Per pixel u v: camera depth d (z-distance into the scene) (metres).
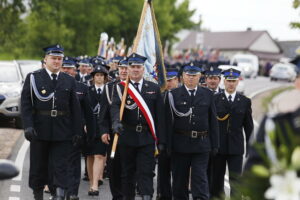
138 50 18.61
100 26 97.56
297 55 7.48
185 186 16.83
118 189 16.77
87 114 18.20
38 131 16.05
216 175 17.66
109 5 99.25
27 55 89.69
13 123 34.91
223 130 17.41
